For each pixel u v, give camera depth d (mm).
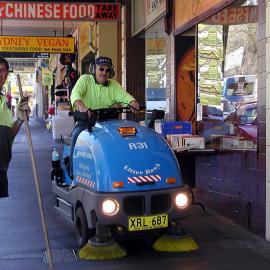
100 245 5297
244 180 6430
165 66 9820
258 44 6023
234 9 7066
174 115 9164
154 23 10602
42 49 16234
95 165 5254
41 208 4508
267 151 5781
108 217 5035
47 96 36156
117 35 14383
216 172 7312
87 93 6223
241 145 6746
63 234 6367
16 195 8992
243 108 6859
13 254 5586
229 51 7379
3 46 15961
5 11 12242
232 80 7289
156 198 5203
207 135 7938
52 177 7109
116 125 5562
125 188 5090
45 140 20047
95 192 5129
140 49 12828
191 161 8648
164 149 5426
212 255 5441
